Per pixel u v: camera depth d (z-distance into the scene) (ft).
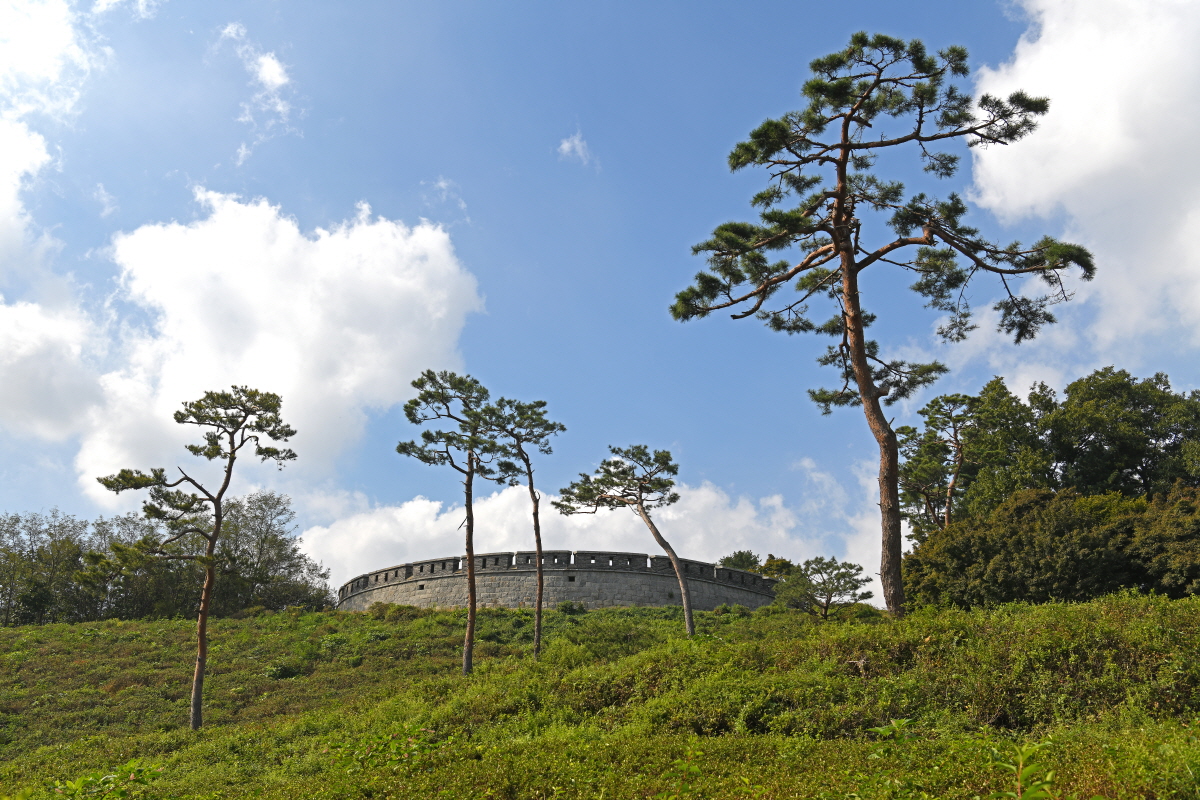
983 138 66.08
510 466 114.62
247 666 112.98
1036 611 47.75
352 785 38.86
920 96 65.21
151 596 182.80
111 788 46.60
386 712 65.92
